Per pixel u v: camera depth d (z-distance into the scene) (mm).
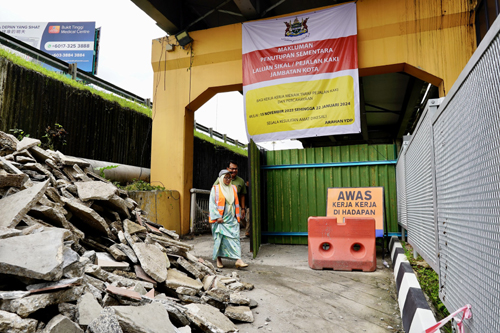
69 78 8336
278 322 3197
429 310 2570
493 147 1351
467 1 7195
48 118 7273
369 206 6883
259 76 8688
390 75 10453
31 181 3352
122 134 9617
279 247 7836
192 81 9414
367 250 5301
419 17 7551
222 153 14586
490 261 1399
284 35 8562
